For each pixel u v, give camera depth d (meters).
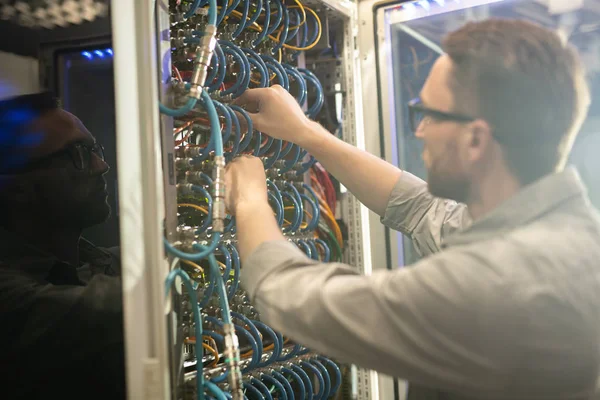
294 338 0.89
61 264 0.97
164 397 0.90
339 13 1.64
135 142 0.92
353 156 1.37
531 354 0.76
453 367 0.79
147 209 0.92
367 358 0.83
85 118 0.97
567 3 1.68
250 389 1.28
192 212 1.32
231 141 1.40
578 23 1.73
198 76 1.04
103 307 0.95
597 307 0.79
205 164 1.23
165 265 0.98
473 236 0.91
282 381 1.38
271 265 0.93
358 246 1.69
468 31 0.93
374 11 1.69
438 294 0.79
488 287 0.77
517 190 0.94
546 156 0.90
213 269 1.06
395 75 1.72
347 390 1.67
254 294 0.93
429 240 1.35
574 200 0.91
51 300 0.97
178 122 1.28
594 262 0.82
